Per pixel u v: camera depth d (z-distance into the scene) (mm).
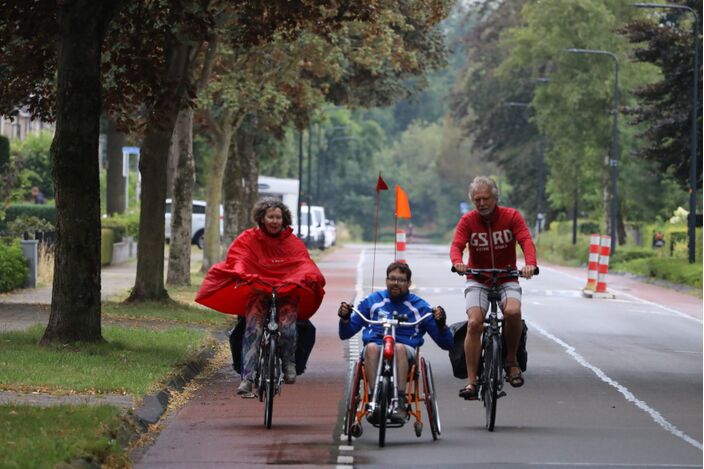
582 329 65438
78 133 44188
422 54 106688
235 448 29734
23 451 25188
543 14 175875
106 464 26375
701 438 32125
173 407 36094
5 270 74562
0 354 41406
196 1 51594
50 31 50219
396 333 31016
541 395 40438
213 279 33375
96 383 35844
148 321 57969
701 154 122500
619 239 180875
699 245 133750
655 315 76438
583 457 29094
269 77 90625
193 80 85000
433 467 27672
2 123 162875
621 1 175625
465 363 34188
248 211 127688
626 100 172625
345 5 54469
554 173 179500
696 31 114125
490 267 33562
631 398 39906
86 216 44594
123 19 52688
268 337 33156
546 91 178250
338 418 34719
